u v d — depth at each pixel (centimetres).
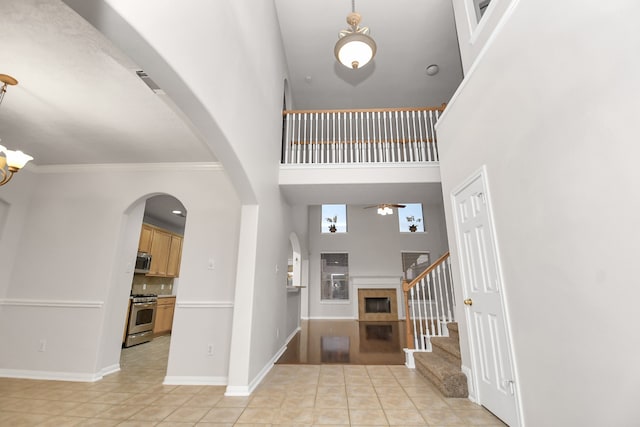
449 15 445
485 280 245
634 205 122
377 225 1048
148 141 333
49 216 383
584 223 146
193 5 178
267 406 257
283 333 486
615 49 129
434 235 1039
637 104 120
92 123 296
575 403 151
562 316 159
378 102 631
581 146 147
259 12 337
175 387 313
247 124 286
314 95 613
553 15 166
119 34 131
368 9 436
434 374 303
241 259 315
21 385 314
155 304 607
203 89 189
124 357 446
